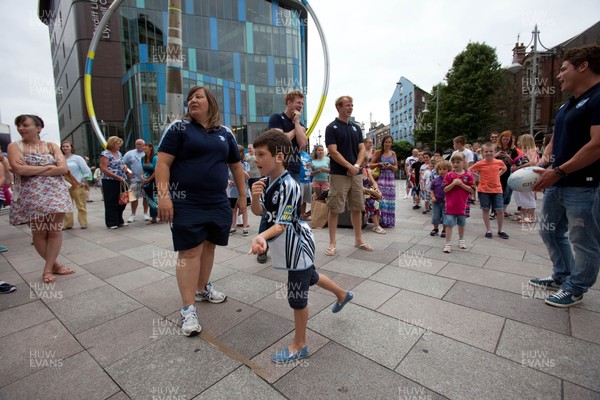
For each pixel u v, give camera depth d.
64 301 2.88
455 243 4.54
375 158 5.93
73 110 32.28
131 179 6.94
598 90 2.27
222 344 2.14
